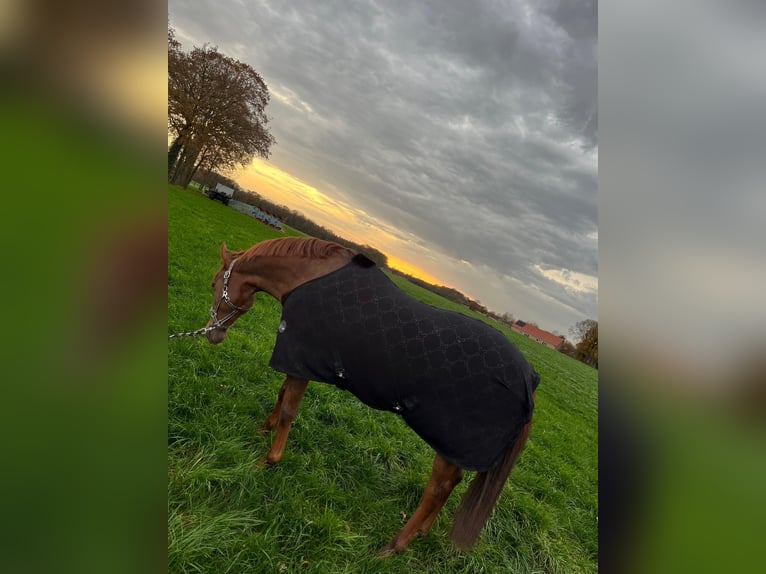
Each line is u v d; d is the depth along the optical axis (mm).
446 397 2486
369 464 3662
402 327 2551
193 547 2201
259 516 2662
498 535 3500
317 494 3016
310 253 3002
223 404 3506
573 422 9445
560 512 4316
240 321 5844
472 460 2518
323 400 4438
